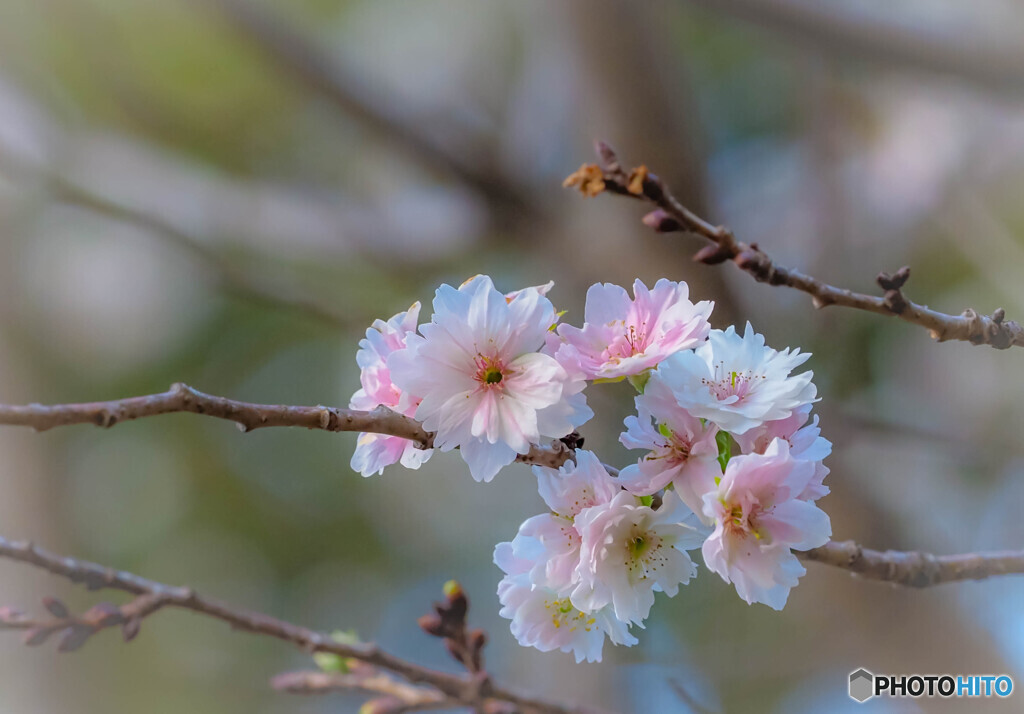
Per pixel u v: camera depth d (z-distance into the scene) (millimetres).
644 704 1356
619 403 1454
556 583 1009
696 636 1714
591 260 1807
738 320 1667
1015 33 1355
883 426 1564
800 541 1001
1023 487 1693
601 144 1025
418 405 1014
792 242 1918
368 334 1025
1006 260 1743
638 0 1611
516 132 1905
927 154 1846
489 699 1096
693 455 1008
